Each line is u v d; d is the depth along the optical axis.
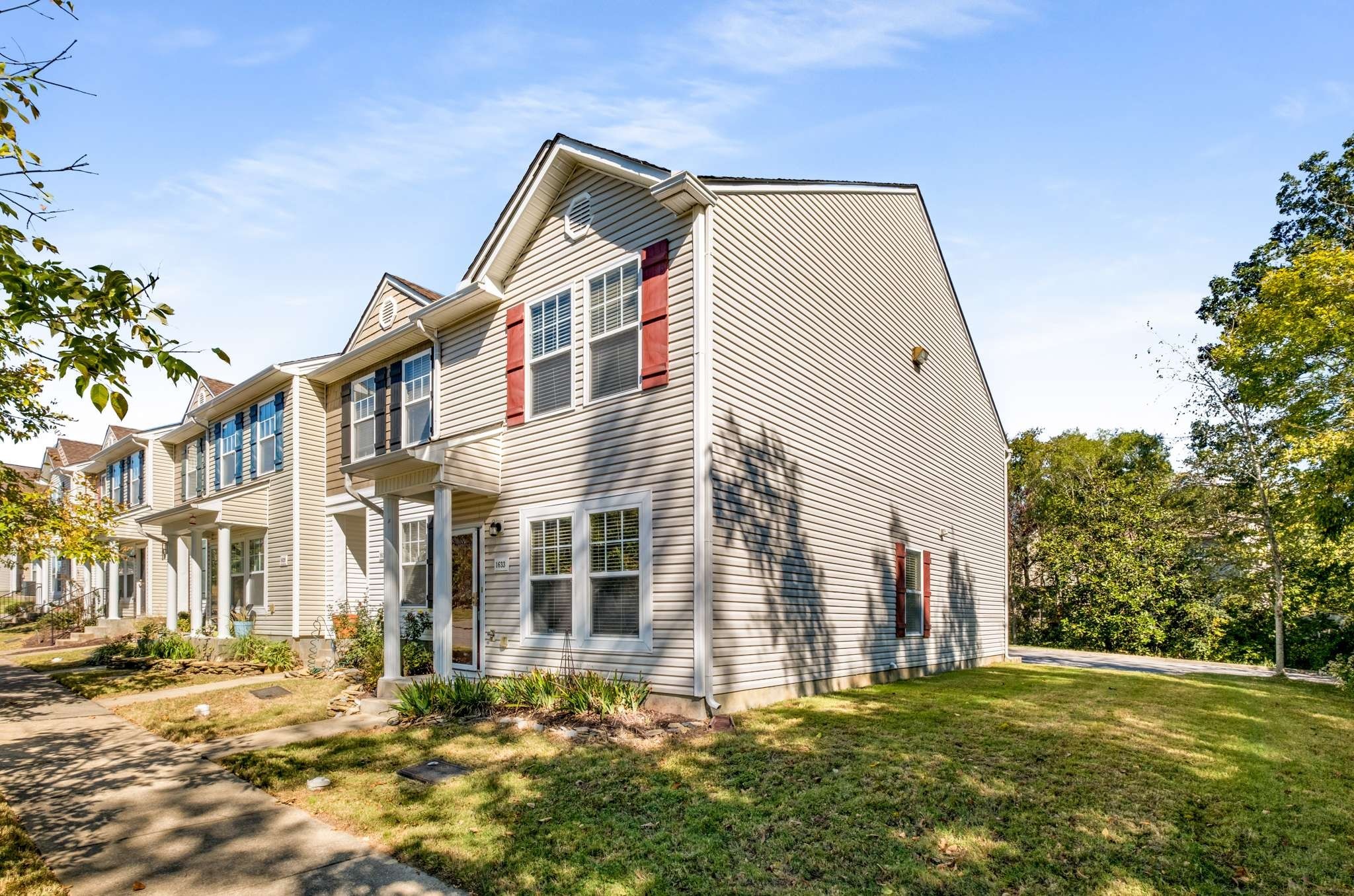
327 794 5.78
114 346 3.88
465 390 11.77
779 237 10.10
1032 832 4.78
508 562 10.45
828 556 10.65
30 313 3.88
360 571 15.41
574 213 10.27
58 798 5.98
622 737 7.15
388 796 5.66
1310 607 21.05
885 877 4.16
